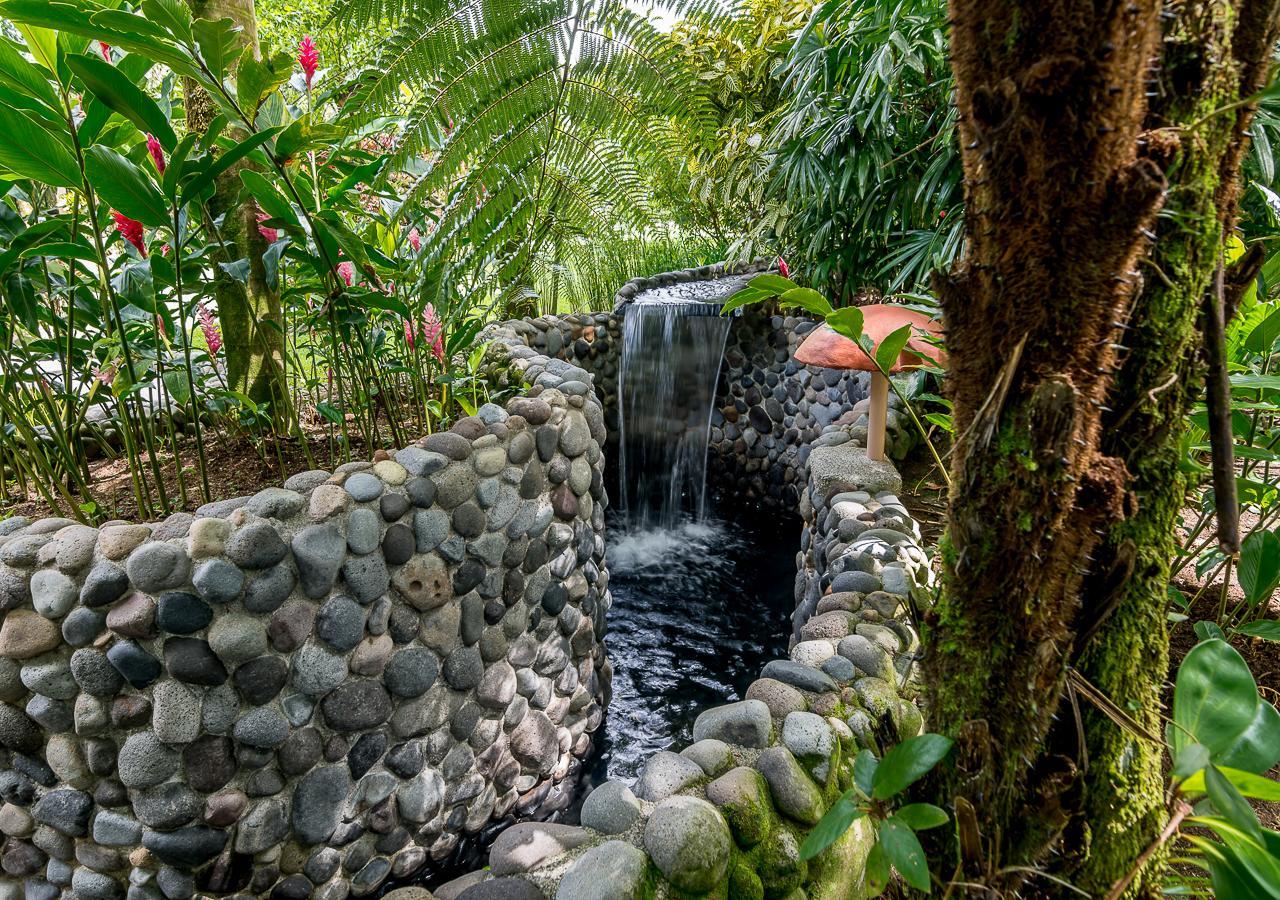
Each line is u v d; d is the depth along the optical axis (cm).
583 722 201
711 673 249
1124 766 60
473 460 149
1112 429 56
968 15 46
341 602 129
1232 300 58
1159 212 46
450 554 146
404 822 148
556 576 179
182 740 117
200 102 179
